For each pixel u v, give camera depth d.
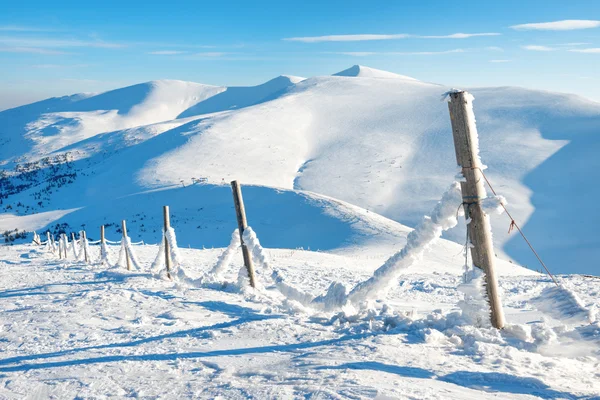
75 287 11.68
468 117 4.82
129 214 106.56
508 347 4.30
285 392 3.21
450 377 3.55
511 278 15.00
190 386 3.62
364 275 16.11
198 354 4.65
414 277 15.56
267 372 3.84
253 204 93.25
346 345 4.52
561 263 94.81
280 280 7.77
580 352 4.38
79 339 5.99
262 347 4.81
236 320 6.56
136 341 5.57
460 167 4.90
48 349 5.50
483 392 3.21
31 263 21.05
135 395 3.53
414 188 142.25
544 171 143.62
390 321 5.44
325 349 4.45
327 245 63.81
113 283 11.93
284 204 88.44
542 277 15.05
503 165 150.50
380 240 60.81
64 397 3.59
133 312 7.72
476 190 4.82
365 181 150.25
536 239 106.88
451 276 16.08
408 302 9.32
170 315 7.27
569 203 124.25
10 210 163.62
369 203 135.75
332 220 75.31
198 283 10.82
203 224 88.94
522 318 6.85
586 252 98.31
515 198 129.50
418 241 5.41
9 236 95.94
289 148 184.38
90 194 159.88
